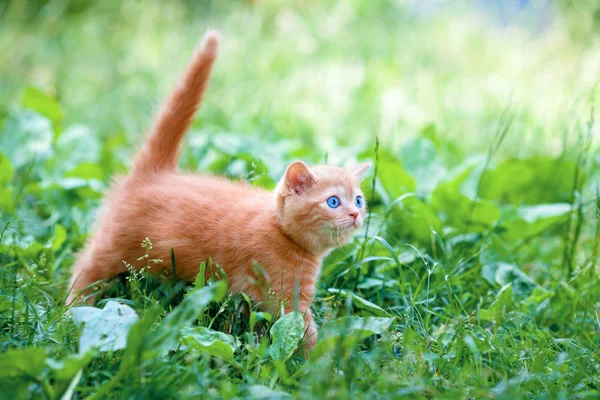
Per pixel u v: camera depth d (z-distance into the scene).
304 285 3.87
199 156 5.75
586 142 6.62
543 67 9.38
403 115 7.71
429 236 4.79
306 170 3.84
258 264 3.71
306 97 8.21
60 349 3.12
